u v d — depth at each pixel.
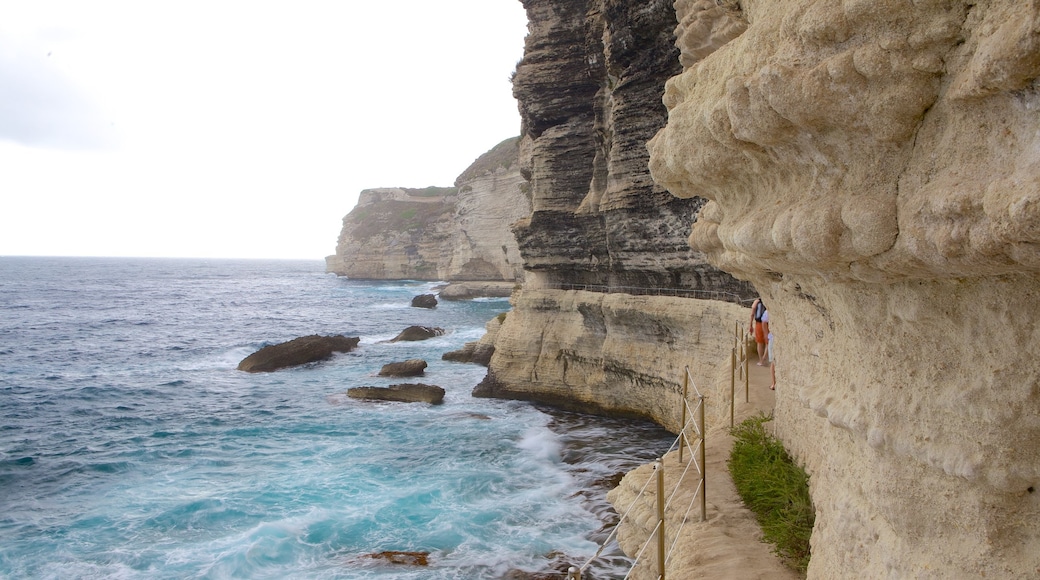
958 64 3.18
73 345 57.59
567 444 23.25
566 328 29.38
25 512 18.34
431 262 137.50
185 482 20.61
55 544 16.17
